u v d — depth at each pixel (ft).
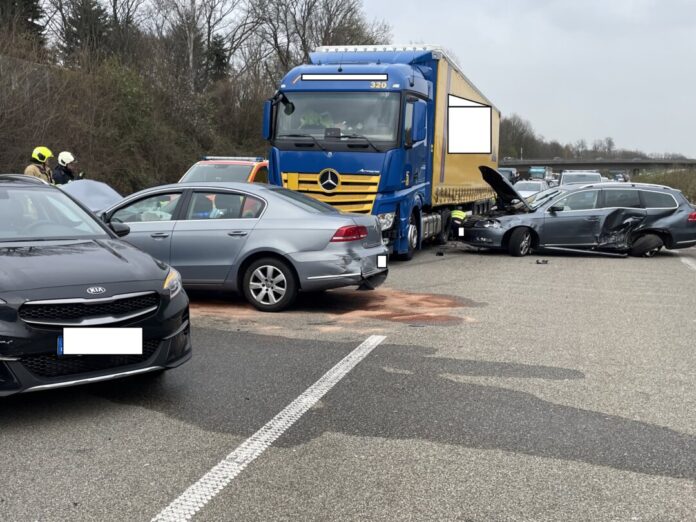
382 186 37.11
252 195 26.66
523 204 49.24
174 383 17.31
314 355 20.03
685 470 12.43
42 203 19.40
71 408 15.47
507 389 17.03
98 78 72.95
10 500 11.07
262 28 155.94
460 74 50.34
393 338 22.25
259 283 26.21
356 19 170.71
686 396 16.66
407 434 14.03
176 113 96.17
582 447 13.44
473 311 27.14
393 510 10.84
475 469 12.39
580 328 24.23
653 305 29.12
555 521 10.55
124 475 12.03
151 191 27.43
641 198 48.06
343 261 25.50
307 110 38.29
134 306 15.21
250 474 12.11
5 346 13.55
